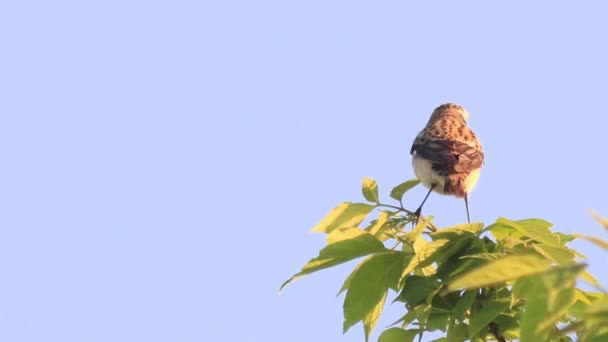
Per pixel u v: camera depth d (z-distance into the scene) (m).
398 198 11.69
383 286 9.95
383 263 9.97
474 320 9.31
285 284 9.77
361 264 9.94
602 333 5.96
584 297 7.91
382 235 11.37
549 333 6.27
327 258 9.90
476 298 9.94
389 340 10.57
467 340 10.05
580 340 5.36
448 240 9.94
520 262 5.24
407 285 10.04
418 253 9.80
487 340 10.55
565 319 8.54
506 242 9.88
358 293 9.89
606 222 4.82
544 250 9.38
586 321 5.33
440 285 9.88
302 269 9.84
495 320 9.88
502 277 5.27
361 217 11.48
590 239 4.84
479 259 9.62
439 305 10.09
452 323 10.04
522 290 6.21
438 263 10.08
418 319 10.48
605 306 4.75
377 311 9.88
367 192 11.61
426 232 11.57
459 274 9.64
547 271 4.71
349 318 9.85
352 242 9.95
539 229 9.77
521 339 6.21
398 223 11.53
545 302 6.16
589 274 6.61
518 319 9.84
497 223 9.95
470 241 10.00
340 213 11.48
